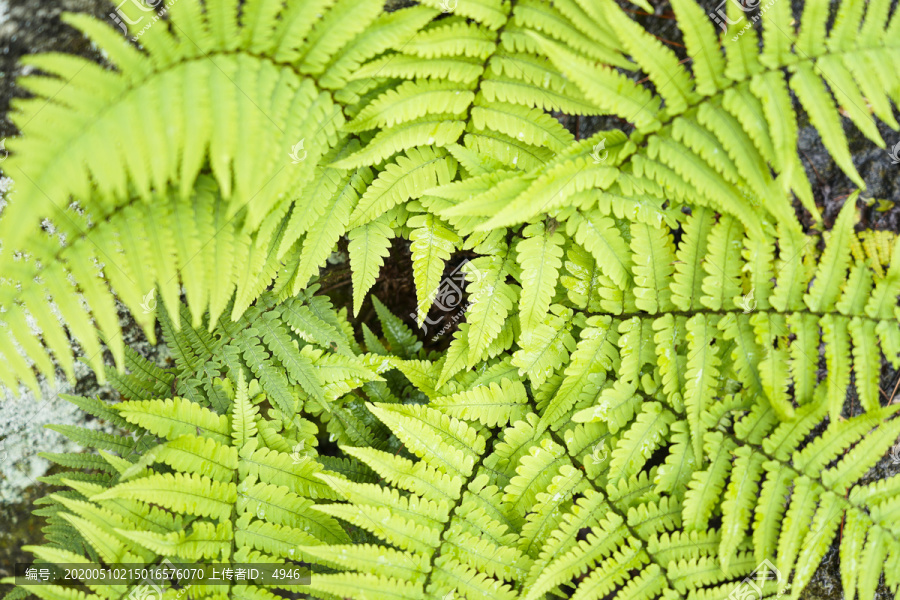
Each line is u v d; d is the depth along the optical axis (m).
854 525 2.08
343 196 2.09
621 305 2.11
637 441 2.10
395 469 2.09
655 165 2.08
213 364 2.14
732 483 2.08
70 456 2.13
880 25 2.05
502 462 2.13
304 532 2.10
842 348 2.07
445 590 2.07
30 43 2.09
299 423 2.15
